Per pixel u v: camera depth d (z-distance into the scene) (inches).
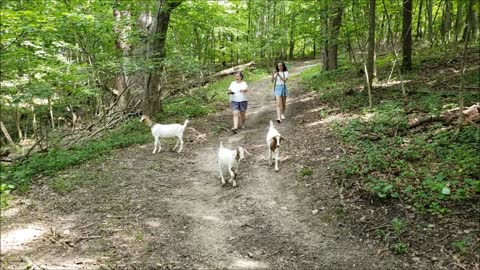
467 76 483.8
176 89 741.3
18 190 279.6
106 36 494.3
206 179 304.8
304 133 394.9
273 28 1117.1
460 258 175.3
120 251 195.5
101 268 179.6
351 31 594.2
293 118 471.8
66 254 192.1
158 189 282.0
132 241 205.9
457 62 583.5
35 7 431.2
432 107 367.9
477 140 275.1
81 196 265.7
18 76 442.6
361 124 373.7
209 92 746.2
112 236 210.8
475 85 436.1
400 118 364.5
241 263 188.7
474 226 193.0
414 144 297.1
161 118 511.8
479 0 548.4
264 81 910.4
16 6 431.8
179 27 714.8
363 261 185.3
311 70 970.7
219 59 1269.7
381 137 330.0
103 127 513.7
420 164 265.1
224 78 1041.5
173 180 302.0
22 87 415.5
